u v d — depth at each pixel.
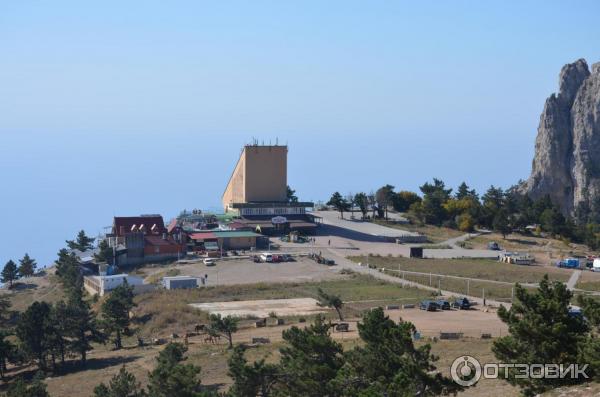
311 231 196.25
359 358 57.69
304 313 116.75
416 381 51.59
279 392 61.22
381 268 155.62
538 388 50.38
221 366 85.25
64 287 154.75
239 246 178.25
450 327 100.56
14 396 77.00
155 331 112.19
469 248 187.00
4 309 136.88
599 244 192.25
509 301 123.38
